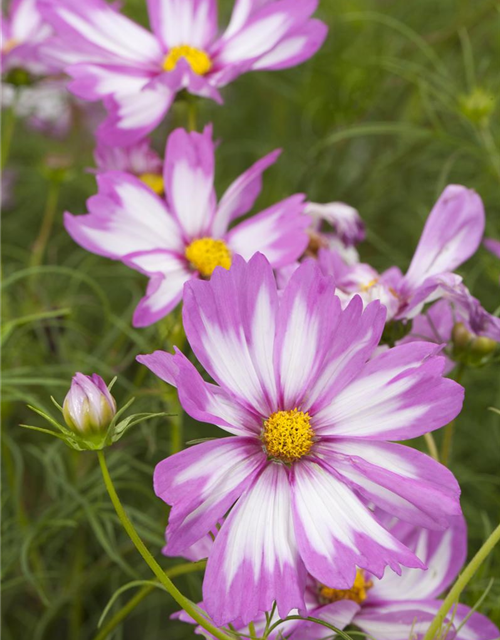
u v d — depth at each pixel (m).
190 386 0.44
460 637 0.48
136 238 0.54
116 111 0.56
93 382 0.45
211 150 0.54
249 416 0.46
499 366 0.68
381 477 0.45
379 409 0.46
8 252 0.85
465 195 0.52
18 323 0.56
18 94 0.68
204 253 0.53
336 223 0.58
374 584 0.51
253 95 0.96
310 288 0.46
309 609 0.50
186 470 0.44
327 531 0.45
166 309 0.53
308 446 0.46
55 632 0.69
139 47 0.59
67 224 0.53
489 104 0.66
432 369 0.45
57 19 0.58
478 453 0.73
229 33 0.59
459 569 0.50
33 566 0.67
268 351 0.46
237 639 0.47
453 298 0.51
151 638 0.70
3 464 0.68
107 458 0.62
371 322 0.46
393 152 0.86
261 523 0.45
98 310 0.81
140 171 0.61
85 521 0.64
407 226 0.87
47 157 0.70
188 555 0.49
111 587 0.67
